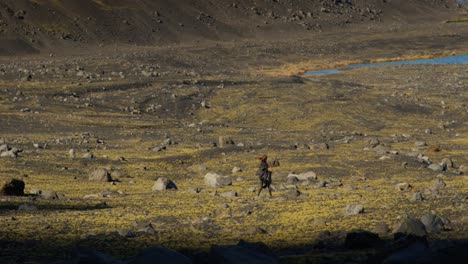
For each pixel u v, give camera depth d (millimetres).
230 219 49531
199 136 139625
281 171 91625
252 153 111375
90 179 85812
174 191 74000
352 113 172250
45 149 113500
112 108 179625
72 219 50625
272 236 41500
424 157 100625
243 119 171500
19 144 115938
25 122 148125
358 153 107188
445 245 22500
